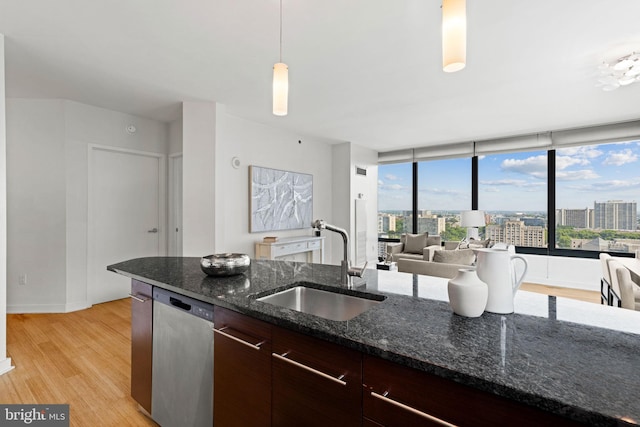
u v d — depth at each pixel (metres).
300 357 1.03
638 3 1.92
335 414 0.94
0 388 2.08
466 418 0.71
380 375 0.85
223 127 3.84
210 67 2.81
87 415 1.82
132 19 2.10
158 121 4.44
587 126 4.69
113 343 2.77
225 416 1.30
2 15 2.05
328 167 6.13
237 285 1.53
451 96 3.53
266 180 4.82
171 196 4.54
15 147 3.49
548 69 2.85
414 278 1.69
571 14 2.03
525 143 5.19
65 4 1.94
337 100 3.68
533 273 5.14
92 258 3.85
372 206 6.66
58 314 3.51
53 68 2.82
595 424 0.57
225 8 1.98
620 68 2.66
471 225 5.14
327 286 1.54
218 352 1.33
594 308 1.18
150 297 1.72
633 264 3.14
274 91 1.67
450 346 0.85
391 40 2.37
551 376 0.70
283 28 2.21
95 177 3.89
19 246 3.53
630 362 0.77
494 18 2.08
